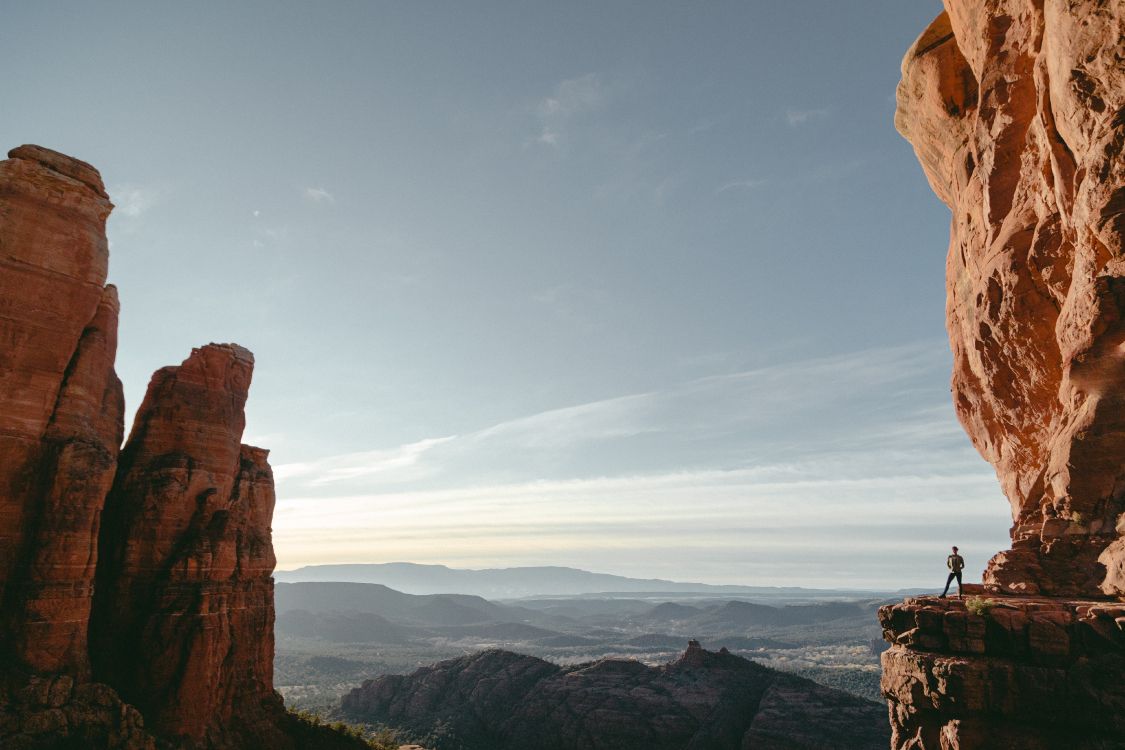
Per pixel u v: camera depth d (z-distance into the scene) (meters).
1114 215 18.38
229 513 48.78
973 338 28.56
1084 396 19.97
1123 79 18.36
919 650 17.41
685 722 117.44
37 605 36.34
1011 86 26.36
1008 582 20.00
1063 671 15.04
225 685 47.41
